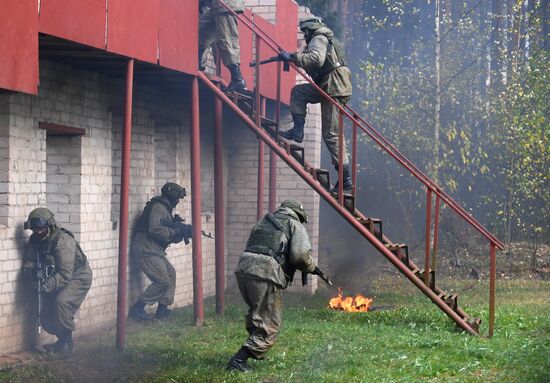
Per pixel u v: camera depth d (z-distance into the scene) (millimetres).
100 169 11672
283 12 16406
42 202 10102
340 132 11375
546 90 20328
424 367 8328
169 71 11328
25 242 9688
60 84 10609
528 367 8078
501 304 14758
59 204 11195
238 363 8430
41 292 9477
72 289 9742
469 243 21953
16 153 9562
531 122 19562
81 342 10477
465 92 22031
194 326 11555
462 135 19141
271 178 15258
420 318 12328
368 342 10070
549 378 7645
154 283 12305
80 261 9898
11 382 7992
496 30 23312
